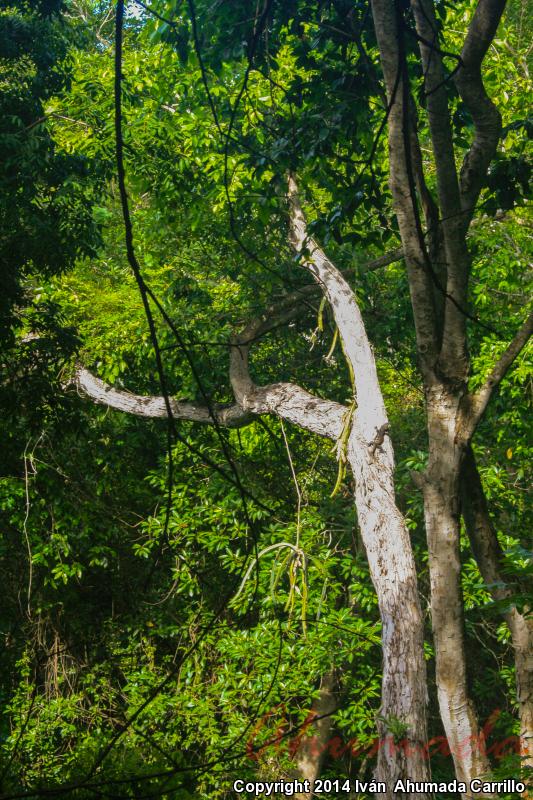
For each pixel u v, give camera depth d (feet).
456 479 26.04
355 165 31.94
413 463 39.47
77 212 30.37
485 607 15.98
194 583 39.63
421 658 26.43
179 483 42.70
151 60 37.55
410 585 27.40
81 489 43.21
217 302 41.24
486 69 38.78
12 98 30.01
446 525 26.08
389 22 21.84
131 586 45.06
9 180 29.12
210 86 35.14
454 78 23.12
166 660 39.83
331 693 42.16
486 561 27.02
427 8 21.99
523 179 25.03
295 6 28.89
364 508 29.14
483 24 21.58
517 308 44.16
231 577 43.14
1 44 29.89
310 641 35.96
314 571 37.88
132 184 39.34
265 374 45.57
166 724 37.68
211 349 39.34
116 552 44.09
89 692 41.04
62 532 41.57
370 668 37.73
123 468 45.88
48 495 39.29
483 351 39.01
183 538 40.42
